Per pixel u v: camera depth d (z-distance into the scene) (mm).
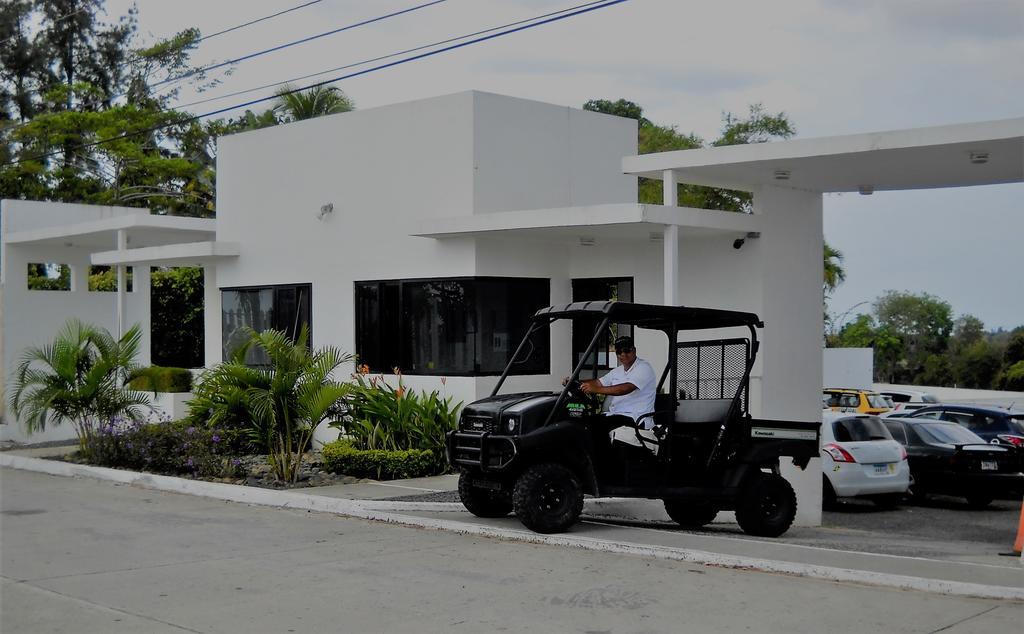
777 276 15344
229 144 20219
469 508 11727
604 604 7820
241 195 20016
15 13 46562
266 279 19531
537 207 17203
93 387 17125
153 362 34188
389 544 10367
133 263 21109
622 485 10953
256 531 11195
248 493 13609
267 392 14594
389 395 15828
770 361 15172
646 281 16328
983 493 17234
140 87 46344
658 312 11000
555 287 17047
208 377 16094
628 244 16547
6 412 21922
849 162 13516
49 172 41312
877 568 8836
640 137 38688
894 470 16844
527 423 10555
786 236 15516
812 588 8391
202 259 20391
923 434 18312
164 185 42625
